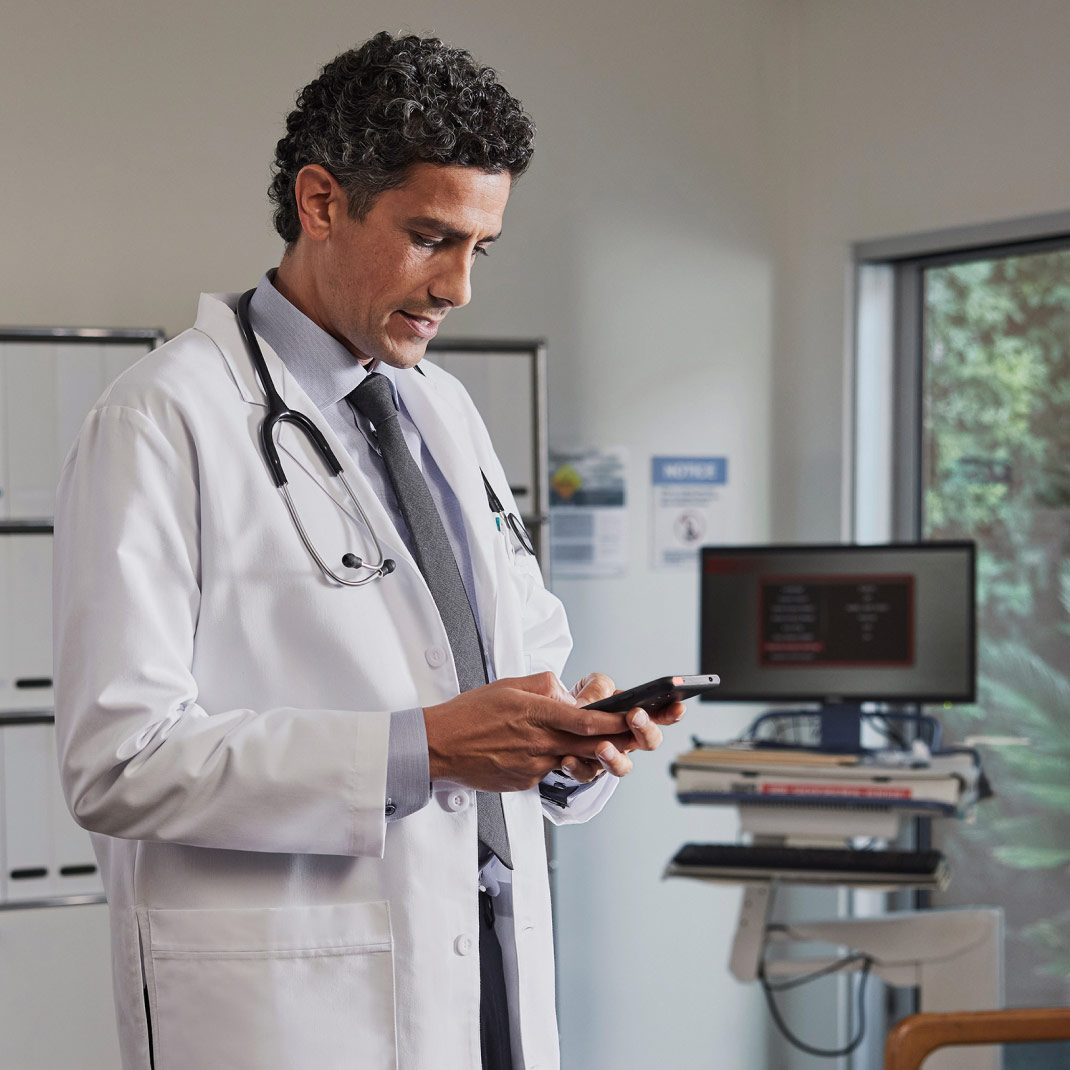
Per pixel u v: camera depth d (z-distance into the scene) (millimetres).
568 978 2871
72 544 1040
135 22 2451
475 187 1058
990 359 2857
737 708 3061
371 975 1086
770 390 3092
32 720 2195
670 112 2934
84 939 2229
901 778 2250
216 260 2523
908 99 2803
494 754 1008
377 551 1130
